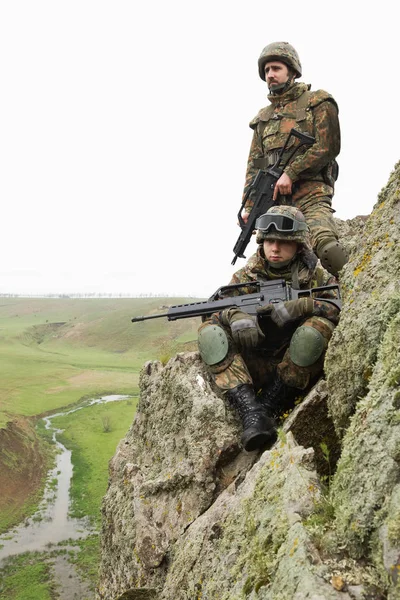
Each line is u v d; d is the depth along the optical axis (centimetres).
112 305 19612
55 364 10131
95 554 3012
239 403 387
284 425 346
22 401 6706
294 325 417
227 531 286
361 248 315
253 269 449
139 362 11188
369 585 181
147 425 534
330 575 187
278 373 399
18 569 2822
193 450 402
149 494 439
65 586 2672
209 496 384
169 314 445
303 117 526
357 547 193
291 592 189
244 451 396
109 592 479
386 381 225
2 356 10625
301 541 204
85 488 3991
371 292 285
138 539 414
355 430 226
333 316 380
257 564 224
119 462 554
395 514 182
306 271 438
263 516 251
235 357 403
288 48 538
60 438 5259
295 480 246
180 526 390
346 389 283
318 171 530
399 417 207
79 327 15262
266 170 534
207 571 292
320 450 342
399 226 288
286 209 424
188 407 433
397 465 197
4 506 3653
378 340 264
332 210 537
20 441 4762
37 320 17862
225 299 431
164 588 340
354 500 203
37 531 3306
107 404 6788
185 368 477
